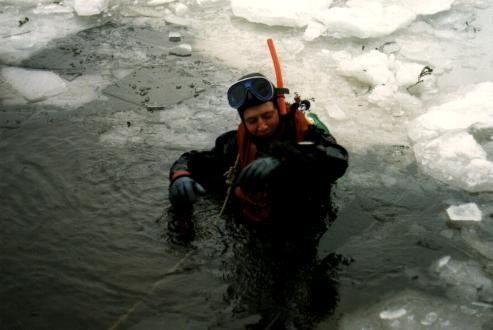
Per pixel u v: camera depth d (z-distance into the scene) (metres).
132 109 4.22
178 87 4.50
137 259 2.86
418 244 2.85
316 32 5.17
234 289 2.64
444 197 3.19
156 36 5.43
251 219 3.01
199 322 2.48
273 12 5.42
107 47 5.23
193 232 3.00
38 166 3.60
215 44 5.21
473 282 2.60
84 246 2.96
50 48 5.23
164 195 3.31
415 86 4.33
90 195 3.33
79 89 4.52
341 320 2.44
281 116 2.70
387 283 2.62
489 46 4.93
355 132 3.83
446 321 2.40
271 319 2.47
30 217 3.18
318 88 4.41
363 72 4.42
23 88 4.55
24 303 2.62
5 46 5.27
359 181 3.33
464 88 4.20
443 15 5.52
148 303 2.59
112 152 3.72
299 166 2.54
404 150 3.62
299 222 3.00
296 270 2.72
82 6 5.89
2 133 3.96
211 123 4.02
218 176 3.22
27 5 6.25
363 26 5.08
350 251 2.82
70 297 2.65
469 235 2.89
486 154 3.50
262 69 4.71
